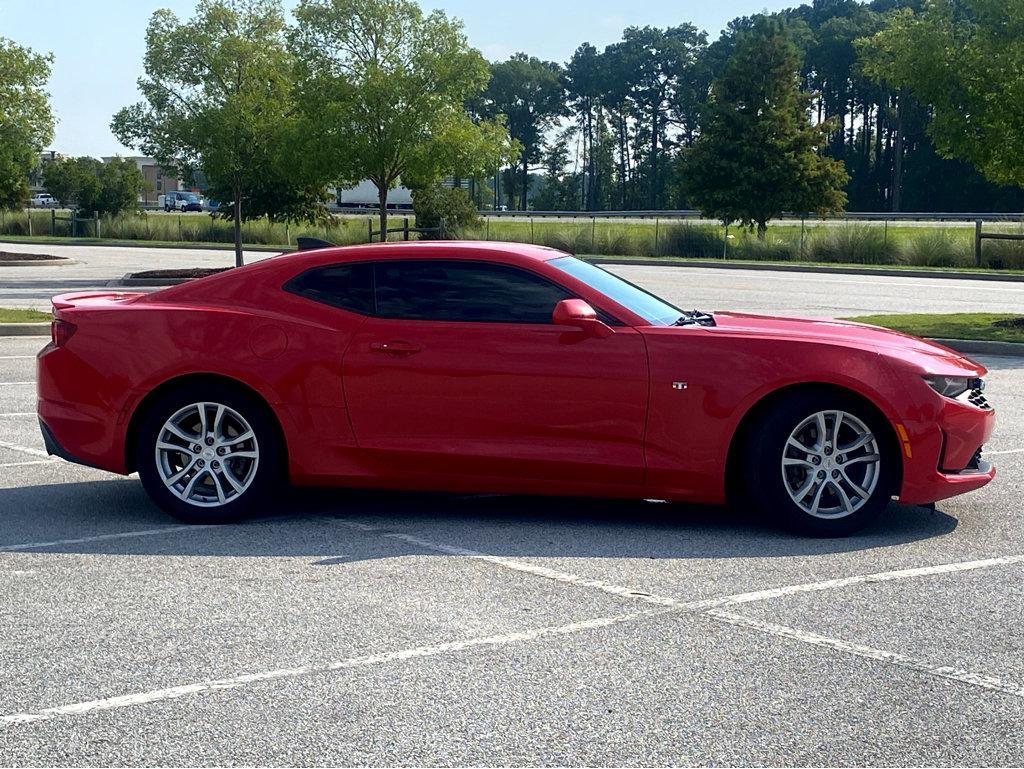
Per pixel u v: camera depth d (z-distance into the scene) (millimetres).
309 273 6727
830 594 5340
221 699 4125
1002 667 4438
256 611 5090
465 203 45281
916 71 17891
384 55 26859
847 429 6379
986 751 3723
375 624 4914
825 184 54688
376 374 6488
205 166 27609
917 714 4000
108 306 6805
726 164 54719
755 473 6344
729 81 55969
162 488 6648
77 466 8312
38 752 3715
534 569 5738
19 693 4191
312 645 4664
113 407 6668
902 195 105250
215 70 27094
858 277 31984
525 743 3764
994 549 6133
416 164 26625
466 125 27078
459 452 6445
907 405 6195
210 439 6652
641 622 4941
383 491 7504
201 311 6664
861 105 122375
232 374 6535
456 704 4074
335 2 26438
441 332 6480
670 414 6297
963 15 18438
